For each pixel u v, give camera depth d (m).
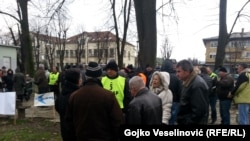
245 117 8.62
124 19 23.56
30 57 27.33
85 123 3.94
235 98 8.75
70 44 90.44
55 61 74.44
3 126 10.24
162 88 6.23
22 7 26.73
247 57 70.62
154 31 13.21
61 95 4.95
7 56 33.47
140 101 4.30
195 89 4.45
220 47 17.75
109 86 6.68
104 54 71.44
